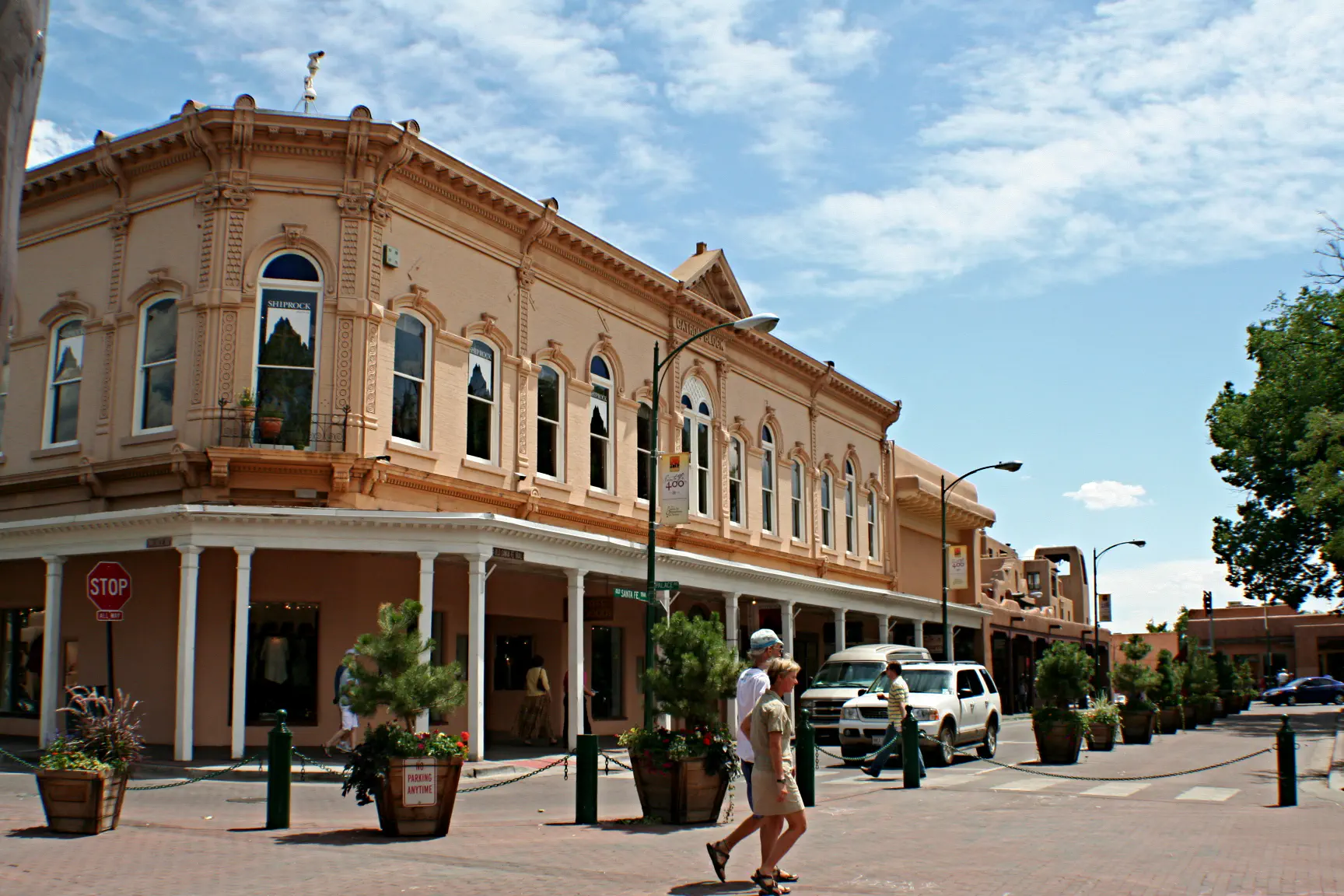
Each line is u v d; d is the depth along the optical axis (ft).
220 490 67.72
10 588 82.79
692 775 44.21
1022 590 202.49
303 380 70.03
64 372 77.30
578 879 32.09
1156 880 32.14
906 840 40.42
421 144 73.97
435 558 69.10
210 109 69.41
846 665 95.14
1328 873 33.50
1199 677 137.08
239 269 69.82
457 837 40.32
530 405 83.71
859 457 135.74
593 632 95.91
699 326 104.63
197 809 48.49
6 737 80.12
